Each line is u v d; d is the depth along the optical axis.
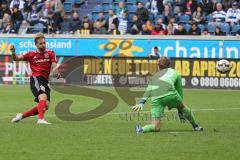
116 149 30.70
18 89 76.38
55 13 91.75
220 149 30.95
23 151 29.92
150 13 92.12
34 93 41.59
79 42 82.62
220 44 79.38
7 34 84.50
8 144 31.95
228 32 88.00
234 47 79.06
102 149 30.70
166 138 34.47
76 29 90.94
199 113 50.78
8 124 40.81
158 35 81.56
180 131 37.88
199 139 34.25
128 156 28.83
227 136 35.66
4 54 84.38
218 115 49.12
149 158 28.33
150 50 80.69
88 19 89.75
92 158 28.23
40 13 93.62
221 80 79.31
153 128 37.03
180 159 28.20
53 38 83.12
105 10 95.19
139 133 36.50
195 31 85.12
